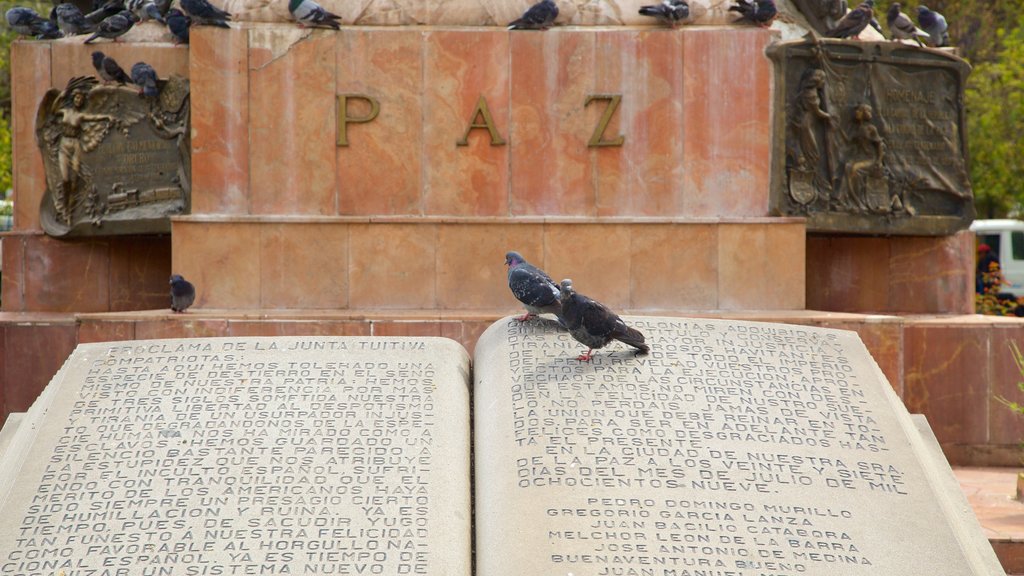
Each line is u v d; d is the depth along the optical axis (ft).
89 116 37.42
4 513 18.10
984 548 18.97
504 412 20.33
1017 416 34.12
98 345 22.17
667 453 19.38
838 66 35.12
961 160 36.76
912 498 19.16
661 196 34.17
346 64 33.78
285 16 34.24
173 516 17.93
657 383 21.17
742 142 34.17
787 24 36.01
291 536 17.60
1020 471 31.91
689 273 33.91
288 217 33.63
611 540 17.52
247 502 18.21
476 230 33.65
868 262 39.04
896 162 36.01
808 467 19.49
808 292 39.55
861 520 18.51
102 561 17.13
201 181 33.83
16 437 20.10
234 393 20.67
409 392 20.89
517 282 23.47
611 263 33.78
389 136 33.81
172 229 33.45
